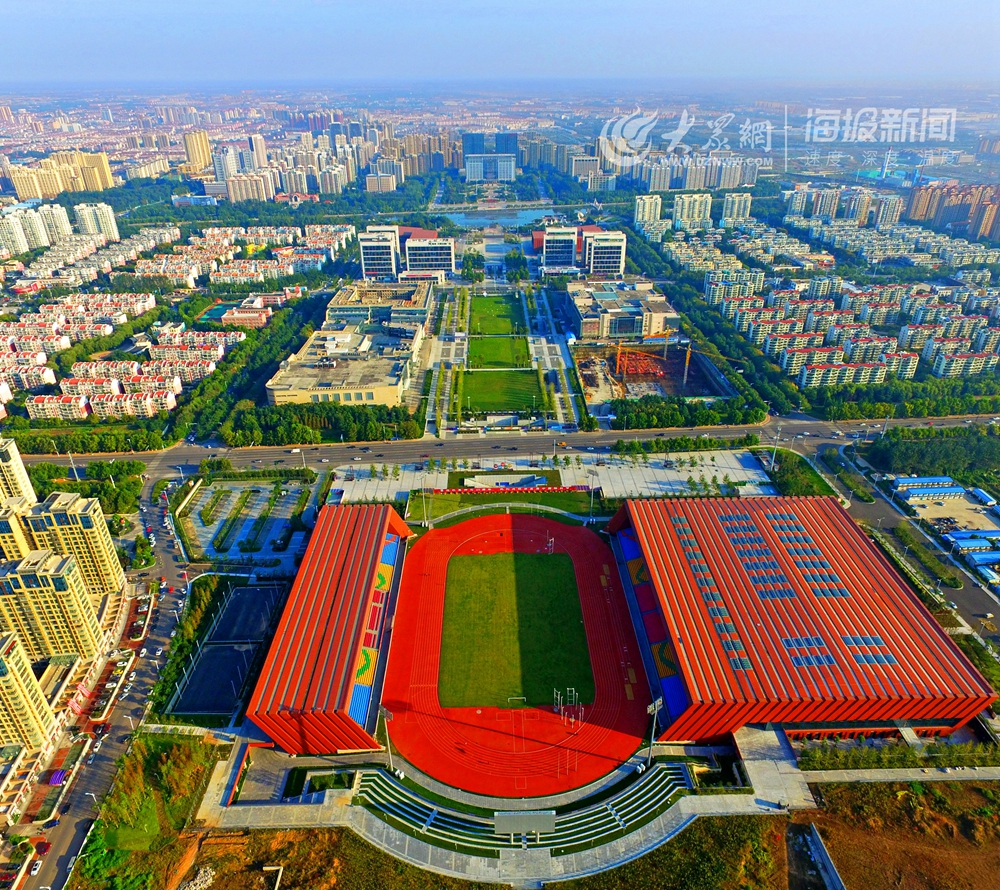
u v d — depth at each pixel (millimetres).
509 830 168625
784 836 165750
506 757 187500
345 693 184375
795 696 178750
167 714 199875
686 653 191250
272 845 165000
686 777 181750
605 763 186000
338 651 198625
